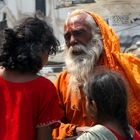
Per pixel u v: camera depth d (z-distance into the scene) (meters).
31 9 10.30
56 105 3.72
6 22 10.41
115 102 3.37
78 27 4.66
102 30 4.72
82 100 4.58
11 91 3.63
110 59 4.64
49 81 3.75
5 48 3.65
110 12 10.12
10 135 3.54
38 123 3.65
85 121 4.57
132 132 3.46
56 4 10.20
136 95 4.57
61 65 9.63
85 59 4.62
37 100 3.64
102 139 3.27
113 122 3.38
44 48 3.70
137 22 10.03
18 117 3.56
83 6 10.20
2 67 3.73
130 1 10.05
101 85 3.40
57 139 4.50
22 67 3.64
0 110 3.61
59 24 10.15
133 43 9.98
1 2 10.48
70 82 4.64
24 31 3.67
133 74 4.62
